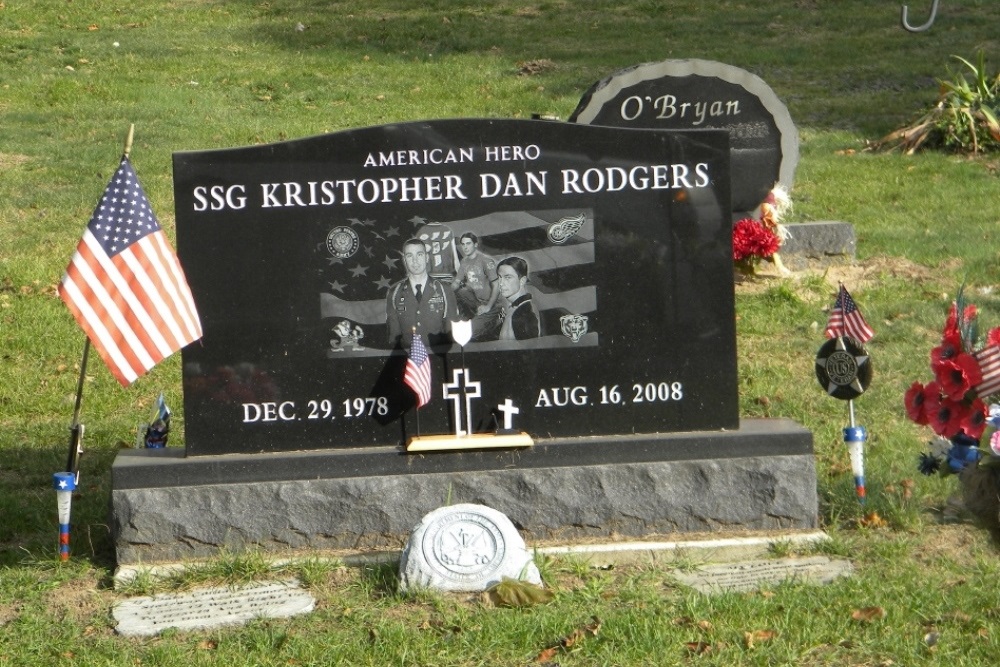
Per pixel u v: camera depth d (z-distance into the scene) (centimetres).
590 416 618
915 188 1397
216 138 1577
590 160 609
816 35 2292
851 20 2384
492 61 2066
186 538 590
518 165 606
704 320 618
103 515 663
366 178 600
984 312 970
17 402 833
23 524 648
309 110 1759
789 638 509
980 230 1227
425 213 604
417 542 556
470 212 606
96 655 505
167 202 1270
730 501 610
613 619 520
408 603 544
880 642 504
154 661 498
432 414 611
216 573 575
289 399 604
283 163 595
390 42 2191
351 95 1839
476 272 609
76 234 1180
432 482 599
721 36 2283
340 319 604
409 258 605
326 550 596
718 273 617
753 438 609
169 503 588
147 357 555
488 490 601
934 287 1053
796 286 1063
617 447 605
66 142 1537
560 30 2319
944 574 568
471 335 608
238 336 599
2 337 935
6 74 1884
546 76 1970
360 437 609
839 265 1131
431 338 609
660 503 607
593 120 1083
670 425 621
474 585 549
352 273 603
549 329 614
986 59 2070
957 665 486
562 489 603
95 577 585
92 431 789
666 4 2539
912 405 565
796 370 877
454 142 603
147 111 1703
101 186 1343
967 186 1403
